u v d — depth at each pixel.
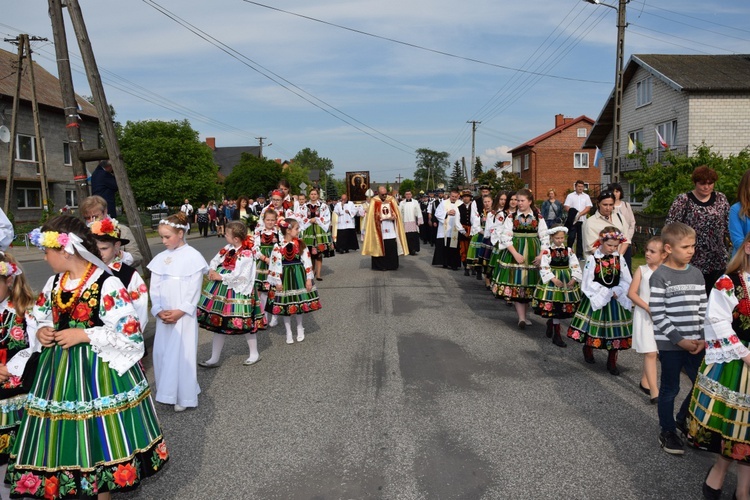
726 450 3.25
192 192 44.12
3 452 3.43
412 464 4.04
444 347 7.05
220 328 6.01
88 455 3.06
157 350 5.10
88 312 3.15
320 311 9.23
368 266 14.79
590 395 5.37
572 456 4.14
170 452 4.29
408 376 5.96
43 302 3.27
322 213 12.28
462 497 3.61
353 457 4.16
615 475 3.86
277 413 5.01
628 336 5.80
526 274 7.79
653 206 16.27
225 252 6.06
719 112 23.34
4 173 29.12
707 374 3.41
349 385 5.70
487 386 5.63
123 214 34.97
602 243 5.82
